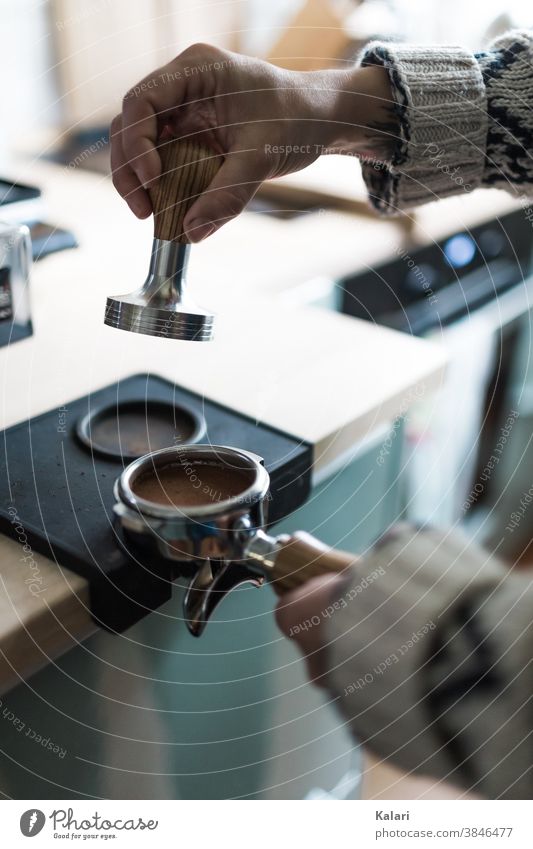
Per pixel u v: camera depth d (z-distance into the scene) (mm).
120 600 424
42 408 583
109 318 433
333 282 926
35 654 412
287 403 621
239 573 421
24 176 1063
